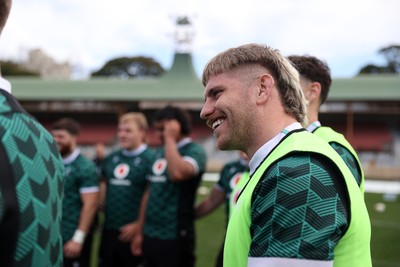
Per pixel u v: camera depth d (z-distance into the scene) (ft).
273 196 3.46
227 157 87.35
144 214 11.87
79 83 107.55
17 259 2.96
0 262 2.88
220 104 4.15
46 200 3.27
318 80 6.37
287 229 3.30
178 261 11.04
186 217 11.19
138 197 12.60
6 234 2.87
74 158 12.25
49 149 3.55
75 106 107.86
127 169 12.69
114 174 12.85
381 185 58.44
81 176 12.06
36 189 3.18
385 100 90.48
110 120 107.76
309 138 3.88
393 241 22.62
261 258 3.37
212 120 4.29
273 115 4.11
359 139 90.43
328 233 3.26
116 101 103.96
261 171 3.83
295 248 3.21
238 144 4.24
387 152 85.25
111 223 12.67
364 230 3.71
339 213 3.39
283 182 3.45
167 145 10.96
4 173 2.95
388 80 93.50
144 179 12.60
